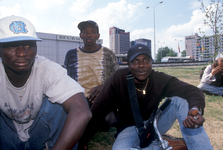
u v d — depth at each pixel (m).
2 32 1.03
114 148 1.45
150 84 1.59
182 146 1.45
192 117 1.21
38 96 1.27
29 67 1.12
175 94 1.52
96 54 2.55
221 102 4.19
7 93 1.22
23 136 1.41
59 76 1.18
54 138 1.40
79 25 2.45
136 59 1.48
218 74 4.61
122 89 1.59
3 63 1.13
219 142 2.30
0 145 1.39
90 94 2.32
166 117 1.58
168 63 24.89
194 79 8.06
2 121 1.35
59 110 1.32
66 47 35.44
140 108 1.63
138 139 1.49
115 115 2.04
